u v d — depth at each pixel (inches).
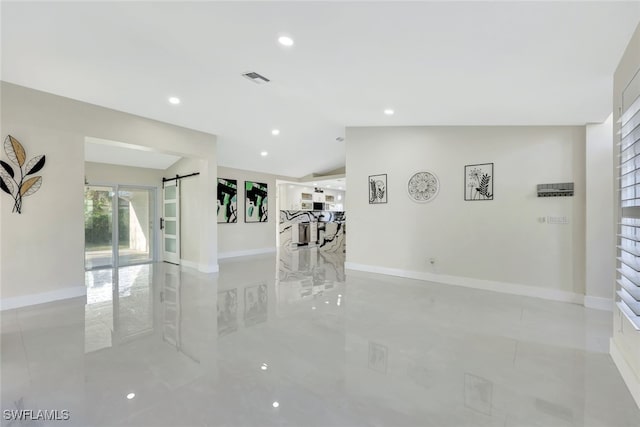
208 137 237.1
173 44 117.4
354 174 243.4
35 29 108.4
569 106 132.6
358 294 175.9
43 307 151.0
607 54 89.5
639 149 81.5
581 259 159.2
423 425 69.1
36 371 91.2
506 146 180.1
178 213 269.6
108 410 73.4
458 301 161.9
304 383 85.4
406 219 219.0
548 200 167.8
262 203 363.6
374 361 97.8
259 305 155.5
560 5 69.1
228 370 92.0
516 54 93.5
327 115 205.2
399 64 111.7
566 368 93.7
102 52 124.8
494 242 183.8
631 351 84.4
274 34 102.7
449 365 95.5
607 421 70.4
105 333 119.4
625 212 90.5
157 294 176.4
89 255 251.8
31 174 152.9
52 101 159.5
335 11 84.7
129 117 189.6
